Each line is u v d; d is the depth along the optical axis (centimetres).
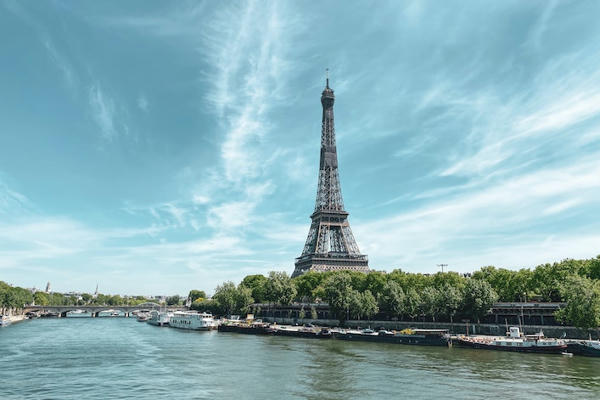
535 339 13588
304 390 8506
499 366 10550
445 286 18375
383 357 12262
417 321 19475
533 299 18025
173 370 10650
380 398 7831
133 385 9038
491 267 19575
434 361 11438
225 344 16175
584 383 8631
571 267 16538
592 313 12900
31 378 9756
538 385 8494
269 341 17225
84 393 8388
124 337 19300
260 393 8325
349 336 17400
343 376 9688
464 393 8000
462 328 17125
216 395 8219
